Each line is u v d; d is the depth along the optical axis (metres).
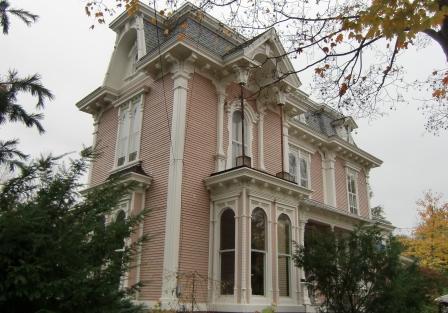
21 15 8.24
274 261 12.62
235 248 11.94
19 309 4.22
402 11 6.40
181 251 11.95
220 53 15.07
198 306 11.70
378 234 12.01
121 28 17.31
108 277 4.53
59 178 4.79
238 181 12.44
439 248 25.70
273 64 15.12
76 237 4.48
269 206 13.05
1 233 3.98
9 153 7.11
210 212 13.12
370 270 10.63
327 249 11.22
